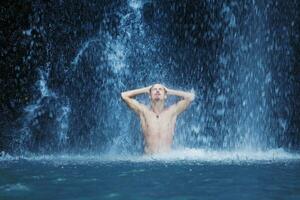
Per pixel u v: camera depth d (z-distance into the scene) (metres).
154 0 16.11
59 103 15.71
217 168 5.29
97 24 15.98
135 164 5.84
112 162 6.21
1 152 14.86
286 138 15.17
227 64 16.14
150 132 7.53
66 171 5.16
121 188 4.01
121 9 16.05
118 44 16.09
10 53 15.38
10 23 15.24
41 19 15.59
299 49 15.19
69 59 15.87
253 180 4.42
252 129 15.58
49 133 15.46
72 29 15.85
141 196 3.65
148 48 16.19
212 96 16.11
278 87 15.47
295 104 15.18
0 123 15.12
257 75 15.79
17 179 4.57
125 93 7.65
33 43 15.59
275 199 3.52
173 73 16.23
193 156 7.36
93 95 15.85
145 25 16.20
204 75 16.23
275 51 15.57
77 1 15.73
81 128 15.62
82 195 3.71
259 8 15.73
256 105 15.70
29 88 15.53
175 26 16.30
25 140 15.22
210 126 15.73
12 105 15.30
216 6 16.09
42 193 3.81
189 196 3.65
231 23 16.09
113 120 15.42
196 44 16.31
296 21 15.16
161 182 4.30
